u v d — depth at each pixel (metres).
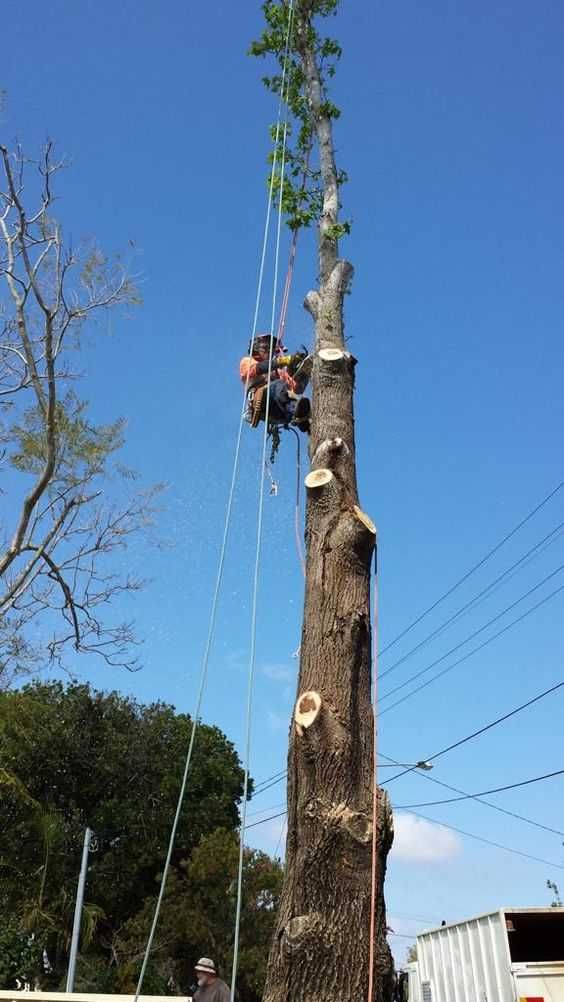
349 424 5.35
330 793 3.94
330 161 7.21
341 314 6.02
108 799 26.06
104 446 9.68
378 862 3.89
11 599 9.11
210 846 23.92
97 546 9.92
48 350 8.73
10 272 8.79
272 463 6.52
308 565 4.72
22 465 9.52
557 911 8.44
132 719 27.56
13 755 19.16
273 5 8.34
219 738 29.66
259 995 23.08
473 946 9.14
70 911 22.39
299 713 4.15
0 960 16.89
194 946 22.80
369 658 4.45
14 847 20.56
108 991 21.97
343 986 3.62
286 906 3.88
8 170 8.61
